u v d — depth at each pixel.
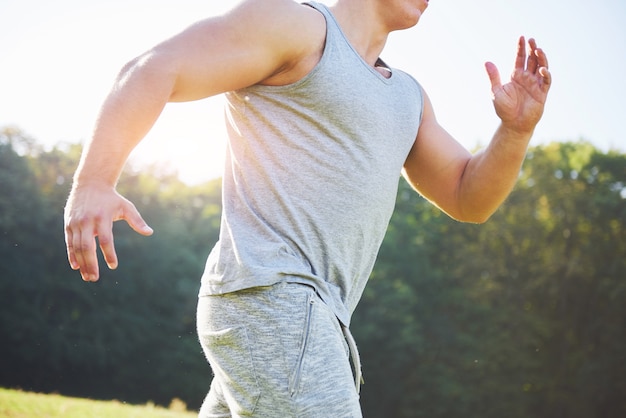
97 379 36.56
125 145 1.83
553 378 33.34
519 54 2.28
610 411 32.72
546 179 34.62
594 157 34.88
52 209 37.34
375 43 2.27
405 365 34.12
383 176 2.17
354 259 2.17
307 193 2.05
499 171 2.37
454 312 34.81
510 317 33.97
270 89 2.07
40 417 8.68
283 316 1.95
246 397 1.98
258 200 2.06
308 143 2.07
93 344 36.16
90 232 1.78
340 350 1.99
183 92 1.93
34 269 36.22
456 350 34.00
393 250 35.38
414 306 34.88
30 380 35.66
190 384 36.69
